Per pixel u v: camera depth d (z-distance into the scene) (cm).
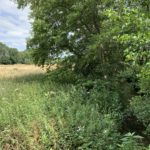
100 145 823
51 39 1502
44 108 1002
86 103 1117
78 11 1393
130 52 720
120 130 1075
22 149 775
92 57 1434
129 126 1119
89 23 1471
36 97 1116
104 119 957
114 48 1388
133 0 831
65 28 1459
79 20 1444
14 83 1468
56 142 819
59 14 1495
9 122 845
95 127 893
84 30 1503
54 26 1528
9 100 1057
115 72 1438
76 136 850
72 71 1564
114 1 988
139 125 1120
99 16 1408
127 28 782
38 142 807
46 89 1282
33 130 841
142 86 848
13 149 773
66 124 894
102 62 1451
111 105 1145
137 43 709
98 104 1143
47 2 1475
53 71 1608
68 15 1412
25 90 1230
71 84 1388
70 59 1558
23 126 830
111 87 1327
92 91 1246
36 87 1298
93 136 855
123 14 804
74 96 1173
